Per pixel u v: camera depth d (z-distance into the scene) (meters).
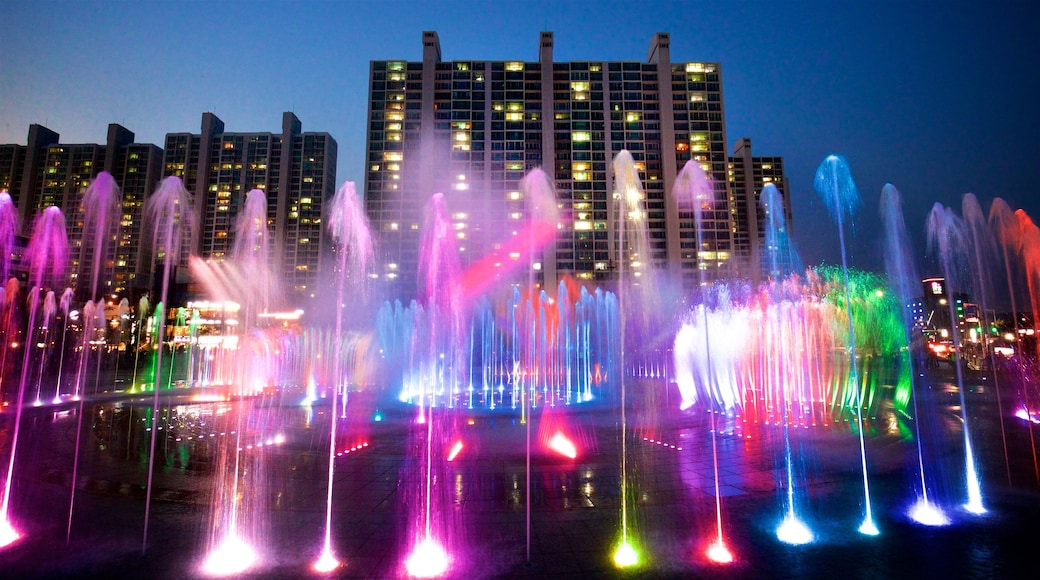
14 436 16.09
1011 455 13.17
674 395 28.77
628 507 9.29
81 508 9.28
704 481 10.90
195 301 86.81
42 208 122.31
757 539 7.84
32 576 6.66
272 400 27.11
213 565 6.97
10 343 57.78
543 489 10.34
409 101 107.00
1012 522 8.51
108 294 96.06
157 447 14.48
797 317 34.88
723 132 108.50
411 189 104.50
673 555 7.27
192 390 33.41
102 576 6.66
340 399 27.75
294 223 128.75
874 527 8.31
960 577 6.57
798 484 10.70
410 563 7.01
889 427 17.34
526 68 109.19
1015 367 38.09
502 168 105.88
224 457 13.17
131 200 122.69
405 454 13.39
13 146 123.75
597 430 16.89
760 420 19.02
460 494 10.03
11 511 9.11
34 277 64.44
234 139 128.75
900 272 26.36
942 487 10.48
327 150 132.12
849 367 32.19
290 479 11.12
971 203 24.70
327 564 6.97
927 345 46.38
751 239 117.38
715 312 35.97
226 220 125.69
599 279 103.31
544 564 6.98
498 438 15.48
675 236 104.62
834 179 16.12
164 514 8.95
